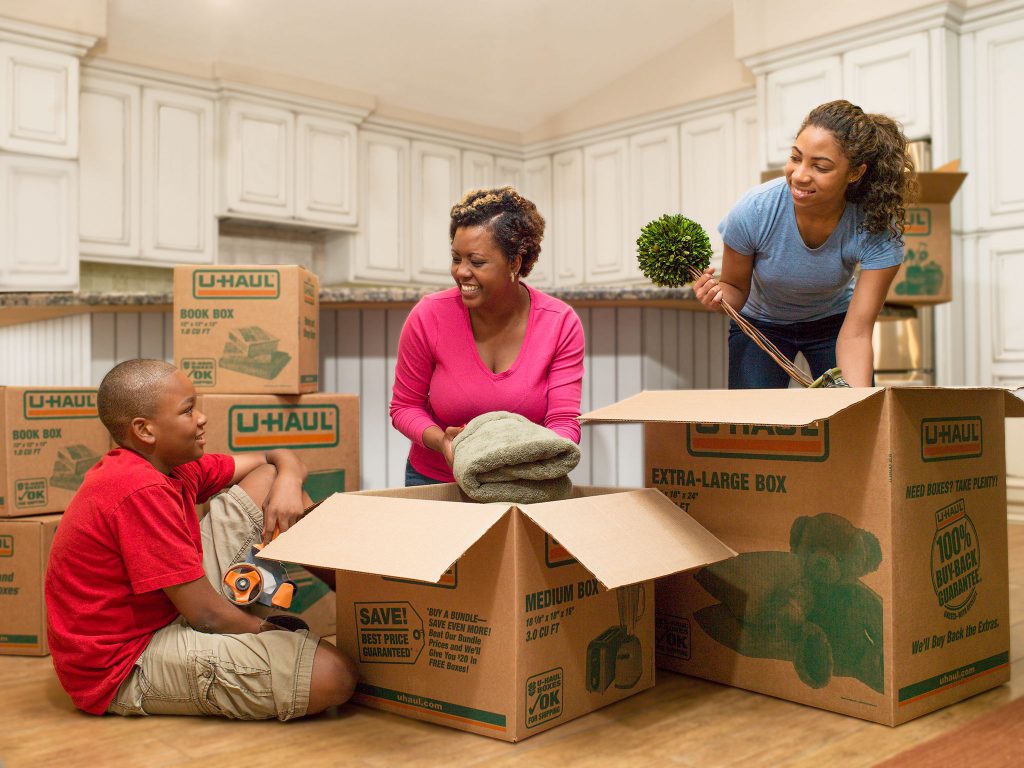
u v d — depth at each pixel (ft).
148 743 4.29
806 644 4.73
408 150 19.57
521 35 17.57
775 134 15.60
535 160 21.35
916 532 4.53
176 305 6.72
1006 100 13.39
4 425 6.13
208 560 5.65
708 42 17.78
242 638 4.61
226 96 16.76
